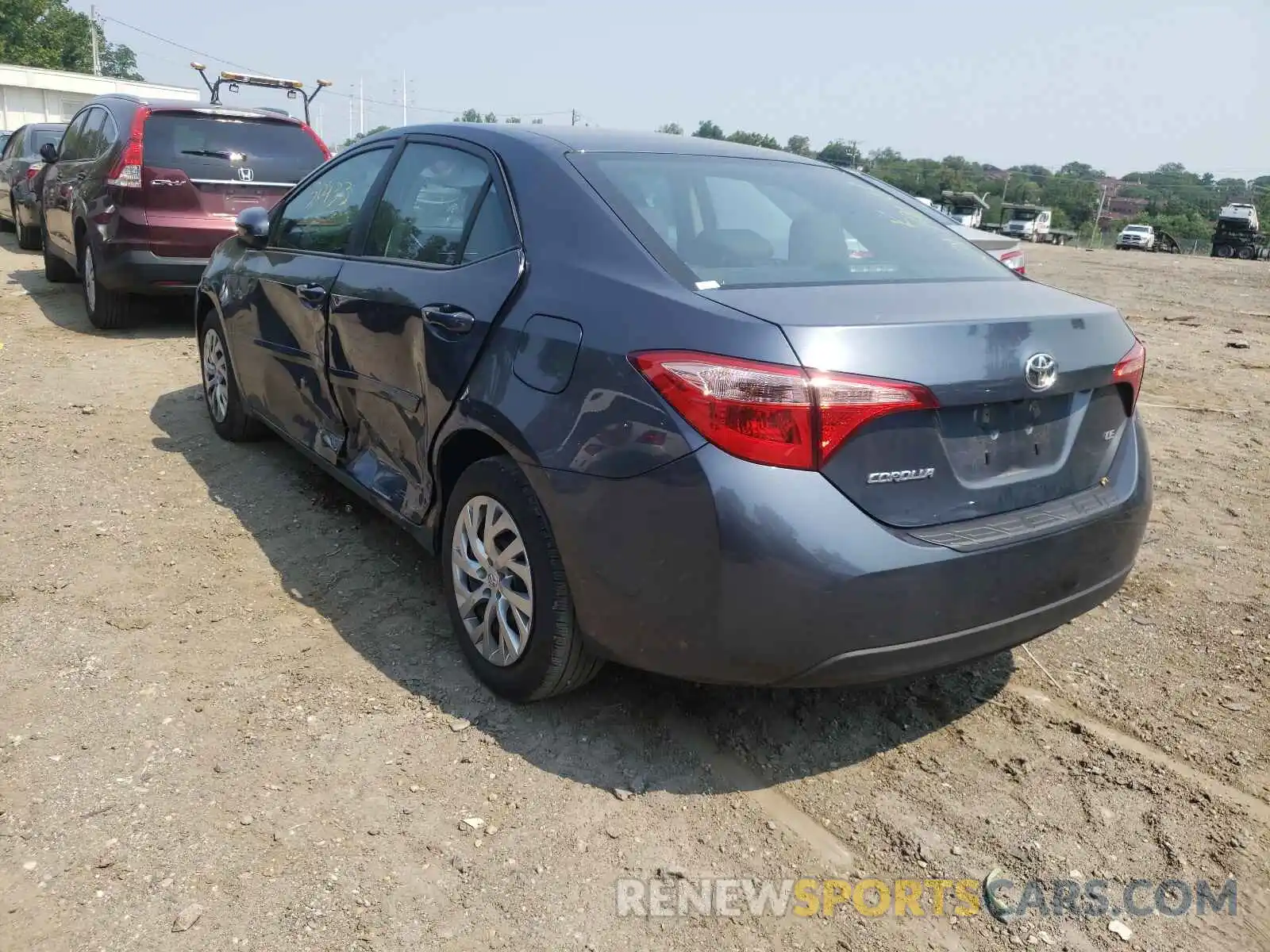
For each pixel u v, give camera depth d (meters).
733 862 2.49
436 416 3.16
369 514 4.52
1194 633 3.73
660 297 2.56
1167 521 4.86
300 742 2.88
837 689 3.28
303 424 4.39
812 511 2.31
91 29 67.38
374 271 3.63
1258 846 2.61
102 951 2.15
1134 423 3.05
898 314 2.48
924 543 2.42
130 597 3.69
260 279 4.55
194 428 5.61
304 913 2.27
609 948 2.22
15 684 3.11
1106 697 3.30
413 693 3.14
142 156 7.30
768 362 2.31
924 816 2.69
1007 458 2.62
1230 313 12.56
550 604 2.78
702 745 2.95
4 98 45.31
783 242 3.05
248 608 3.65
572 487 2.61
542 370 2.73
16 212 12.51
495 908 2.31
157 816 2.55
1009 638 2.62
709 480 2.34
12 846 2.44
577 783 2.76
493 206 3.21
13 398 6.04
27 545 4.08
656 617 2.52
